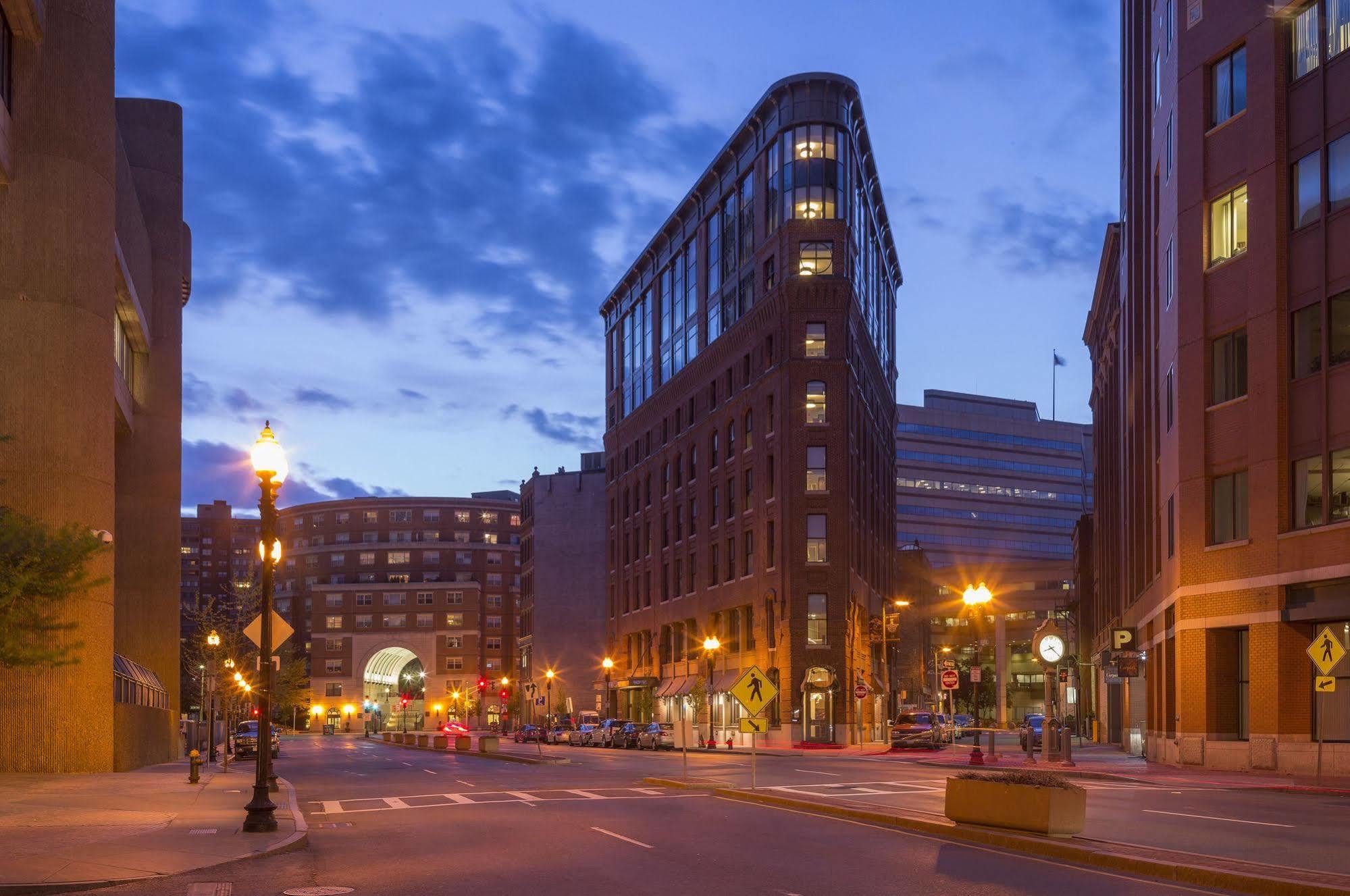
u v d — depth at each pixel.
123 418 54.88
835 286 72.94
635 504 101.50
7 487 34.75
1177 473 40.19
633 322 106.12
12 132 35.53
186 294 67.81
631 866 15.29
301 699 138.25
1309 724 34.75
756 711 27.23
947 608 172.62
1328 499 34.25
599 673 130.25
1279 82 36.66
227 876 14.87
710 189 88.06
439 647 173.00
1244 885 13.02
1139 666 51.66
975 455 188.88
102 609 36.16
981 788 18.12
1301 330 35.72
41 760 34.81
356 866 15.84
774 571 73.06
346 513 181.88
